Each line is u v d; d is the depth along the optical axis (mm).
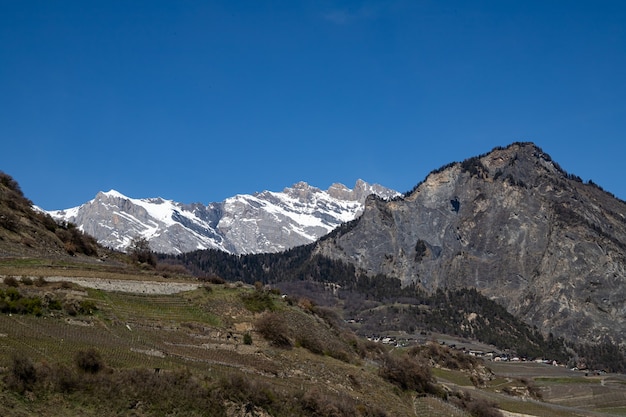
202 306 134375
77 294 117938
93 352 85562
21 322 97312
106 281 130500
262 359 119500
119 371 86438
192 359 105062
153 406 84125
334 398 109312
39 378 78438
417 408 137125
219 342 120375
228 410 91188
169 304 130125
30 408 74812
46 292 110000
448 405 148000
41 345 88000
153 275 148500
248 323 133875
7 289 105125
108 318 112562
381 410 117500
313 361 130250
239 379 96438
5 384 75562
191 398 88312
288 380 113000
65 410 76938
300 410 100188
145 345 104438
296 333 142250
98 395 80938
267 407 96438
